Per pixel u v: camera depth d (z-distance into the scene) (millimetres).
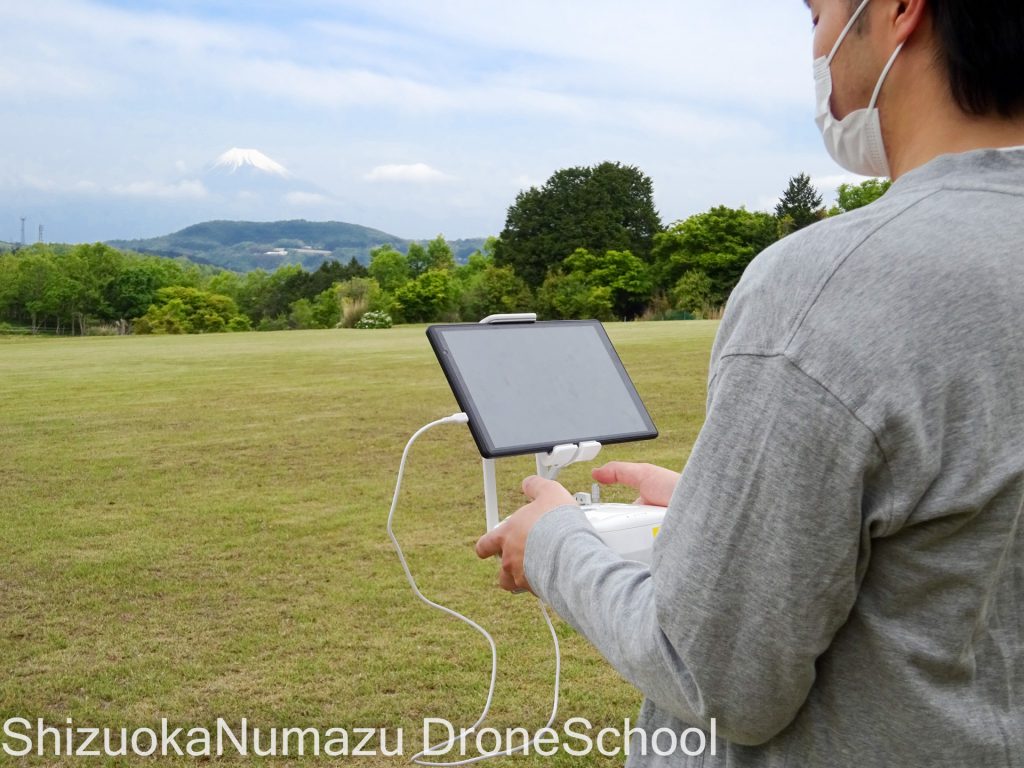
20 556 5277
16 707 3365
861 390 770
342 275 90562
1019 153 848
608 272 68438
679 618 843
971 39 842
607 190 78375
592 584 974
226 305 82062
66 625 4188
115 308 86625
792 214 69562
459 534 5637
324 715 3285
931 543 797
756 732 857
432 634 4023
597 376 1538
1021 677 856
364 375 15133
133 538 5648
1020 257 799
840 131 991
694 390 11648
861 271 796
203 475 7520
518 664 3695
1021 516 827
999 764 827
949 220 808
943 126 894
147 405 11820
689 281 62750
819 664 863
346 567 5008
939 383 768
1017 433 791
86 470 7762
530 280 75000
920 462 766
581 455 1446
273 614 4301
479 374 1428
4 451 8664
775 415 800
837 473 778
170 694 3465
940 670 814
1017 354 783
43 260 86188
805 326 801
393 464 7801
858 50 939
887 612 827
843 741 852
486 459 1389
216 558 5207
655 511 1352
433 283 65625
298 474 7500
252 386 13812
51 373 16938
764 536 803
